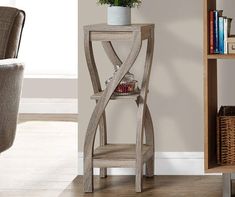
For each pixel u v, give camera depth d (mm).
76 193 3436
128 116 3779
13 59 3113
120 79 3361
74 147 4523
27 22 5785
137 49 3318
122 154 3510
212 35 3277
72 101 5871
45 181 3670
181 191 3438
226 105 3709
